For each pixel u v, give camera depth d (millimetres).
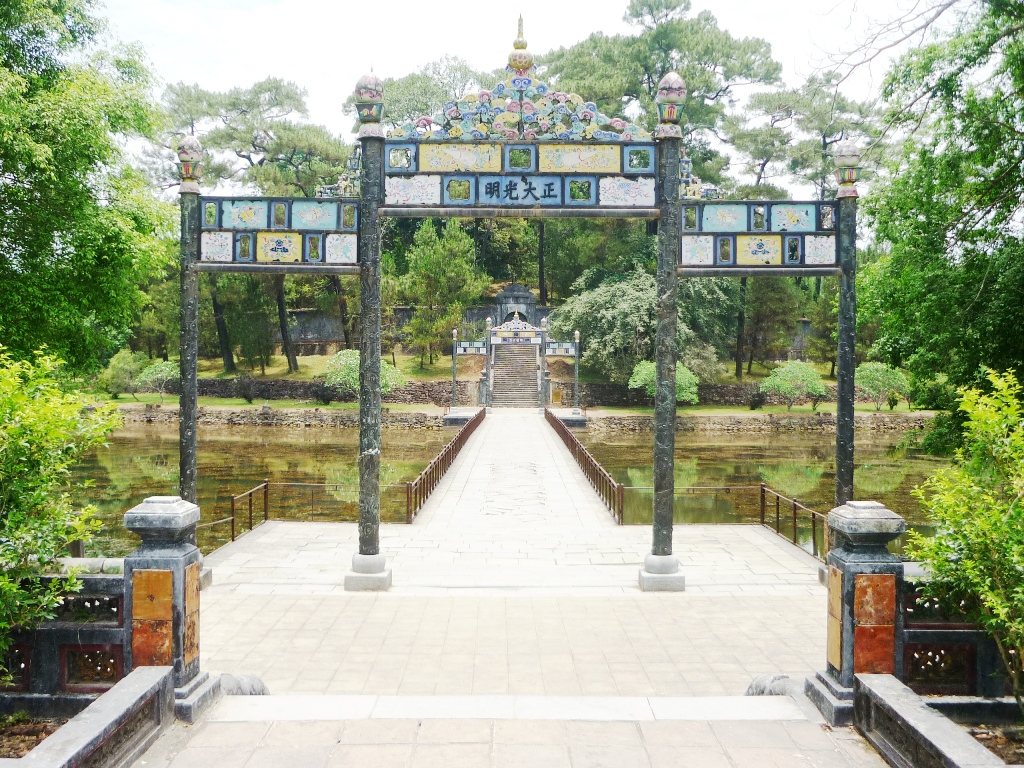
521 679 6738
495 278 66188
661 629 8164
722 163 50875
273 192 46906
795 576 10375
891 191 12547
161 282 47188
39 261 12773
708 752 4645
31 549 4863
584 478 20719
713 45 49531
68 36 12594
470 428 32344
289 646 7578
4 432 4863
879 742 4590
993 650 5020
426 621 8398
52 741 3869
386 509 19656
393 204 9938
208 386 52375
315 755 4566
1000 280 11008
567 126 9961
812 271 9992
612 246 51156
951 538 4801
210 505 20391
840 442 9961
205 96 48844
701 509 20531
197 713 4996
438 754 4598
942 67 11141
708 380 47125
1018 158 11172
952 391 12281
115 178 13938
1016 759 4590
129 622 4961
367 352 9820
